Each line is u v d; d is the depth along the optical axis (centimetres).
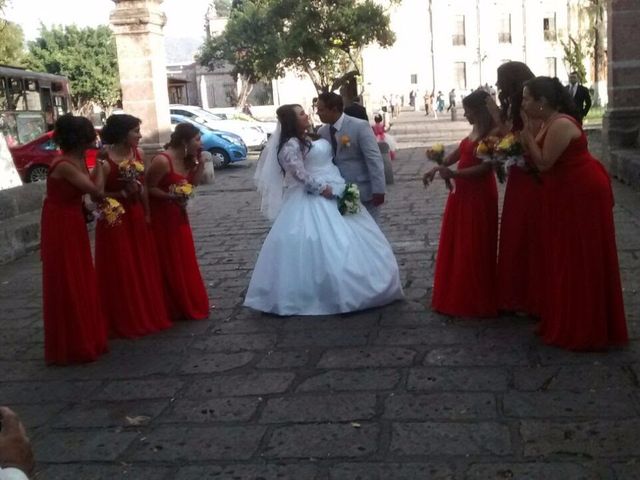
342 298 572
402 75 5131
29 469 202
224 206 1258
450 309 559
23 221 979
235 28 4047
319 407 420
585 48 3944
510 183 535
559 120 452
